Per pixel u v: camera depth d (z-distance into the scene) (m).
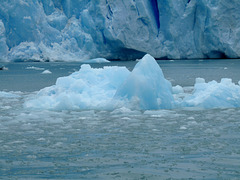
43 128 11.59
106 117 13.63
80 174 6.88
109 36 68.00
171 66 51.69
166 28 70.00
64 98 16.41
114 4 68.12
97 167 7.31
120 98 16.09
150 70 16.36
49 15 71.06
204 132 10.54
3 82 32.12
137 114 14.31
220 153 8.20
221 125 11.62
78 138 10.03
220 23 66.75
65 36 70.31
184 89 24.41
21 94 22.91
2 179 6.65
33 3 67.69
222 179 6.50
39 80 33.88
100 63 61.91
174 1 68.06
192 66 51.06
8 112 15.45
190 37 70.25
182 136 10.05
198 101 16.17
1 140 9.91
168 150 8.55
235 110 14.85
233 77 33.41
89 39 69.00
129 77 16.25
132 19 68.25
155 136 10.12
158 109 15.61
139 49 70.00
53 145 9.23
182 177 6.62
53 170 7.16
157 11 71.19
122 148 8.83
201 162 7.54
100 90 18.67
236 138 9.71
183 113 14.37
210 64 55.00
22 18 66.88
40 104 16.92
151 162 7.59
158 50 70.69
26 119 13.31
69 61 68.38
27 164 7.59
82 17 69.81
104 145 9.16
